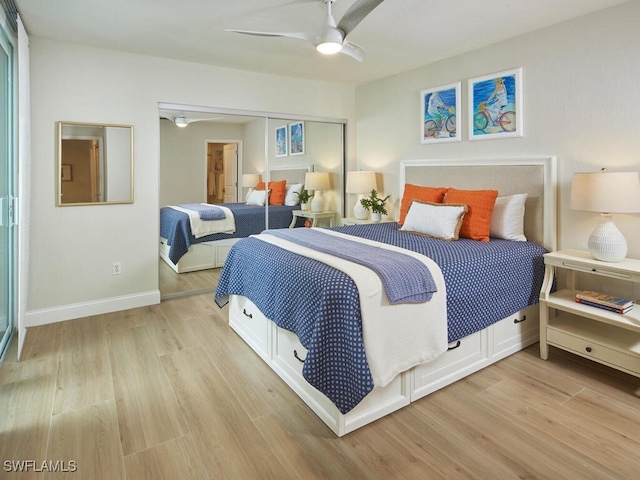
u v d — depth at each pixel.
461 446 1.83
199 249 4.16
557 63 2.93
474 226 3.00
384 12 2.71
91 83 3.37
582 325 2.66
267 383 2.40
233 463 1.73
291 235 3.06
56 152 3.26
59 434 1.90
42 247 3.26
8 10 2.57
